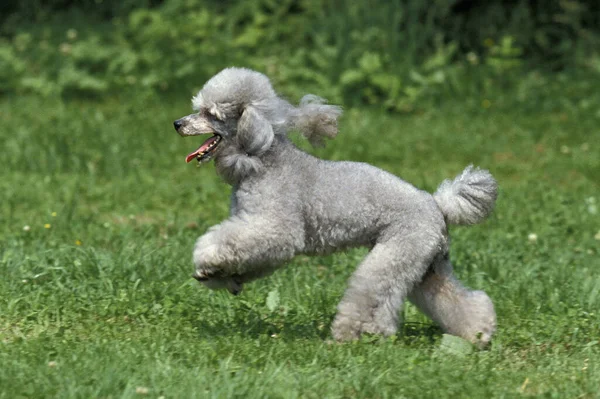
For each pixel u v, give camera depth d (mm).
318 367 6426
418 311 7672
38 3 21500
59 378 5953
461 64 19500
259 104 6797
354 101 17906
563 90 18609
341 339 6961
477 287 8656
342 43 18812
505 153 15375
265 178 6824
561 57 19891
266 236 6711
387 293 6863
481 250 9820
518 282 8695
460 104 18078
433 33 19875
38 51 19312
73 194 12102
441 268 7156
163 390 5848
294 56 18938
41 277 8359
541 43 19906
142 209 11727
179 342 6789
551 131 16594
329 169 6938
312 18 20328
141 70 18984
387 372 6348
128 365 6215
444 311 7160
